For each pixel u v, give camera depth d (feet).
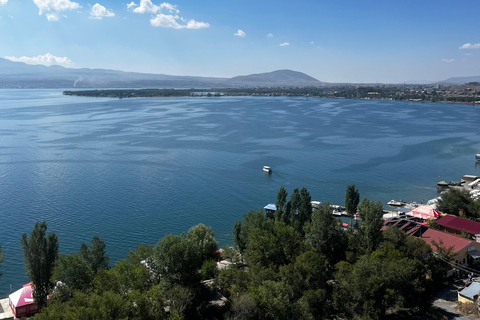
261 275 237.25
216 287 255.50
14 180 612.29
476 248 318.86
